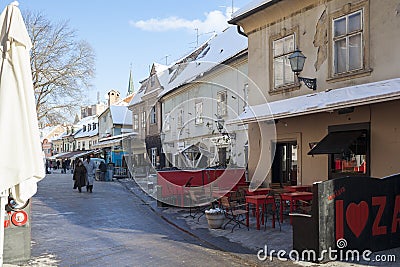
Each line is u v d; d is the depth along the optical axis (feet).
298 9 40.45
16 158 12.71
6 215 20.62
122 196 56.85
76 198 54.39
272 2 41.52
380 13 32.22
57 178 100.27
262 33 45.52
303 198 31.32
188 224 33.37
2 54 13.24
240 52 56.49
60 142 240.73
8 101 12.90
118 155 121.70
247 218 30.66
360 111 34.17
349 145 32.96
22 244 21.26
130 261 21.99
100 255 23.24
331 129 37.11
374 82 32.42
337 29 36.27
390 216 23.29
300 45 40.19
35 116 13.42
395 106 31.32
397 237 23.54
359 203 22.09
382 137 32.24
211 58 72.79
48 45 102.17
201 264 21.38
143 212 41.55
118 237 28.50
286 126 42.96
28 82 13.39
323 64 37.42
